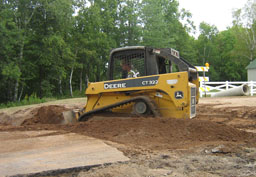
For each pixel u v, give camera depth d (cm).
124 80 714
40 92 3095
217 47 7012
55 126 725
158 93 684
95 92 750
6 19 2491
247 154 432
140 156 423
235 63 6253
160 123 610
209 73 6700
